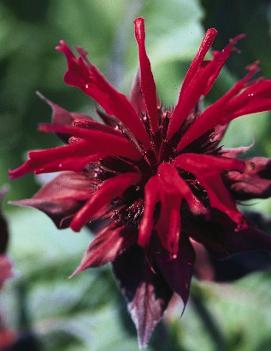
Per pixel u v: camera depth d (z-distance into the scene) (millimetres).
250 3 370
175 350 360
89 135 282
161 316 298
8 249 359
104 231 302
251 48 371
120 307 365
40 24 399
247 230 298
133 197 299
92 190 303
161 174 280
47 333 366
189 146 300
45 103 401
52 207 302
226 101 284
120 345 361
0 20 400
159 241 296
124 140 291
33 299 366
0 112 402
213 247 298
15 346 365
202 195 298
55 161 279
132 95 313
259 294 362
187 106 292
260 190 299
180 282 292
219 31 369
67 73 286
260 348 359
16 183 402
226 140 375
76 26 396
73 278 366
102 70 390
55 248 368
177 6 388
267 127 377
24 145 402
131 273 302
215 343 360
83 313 366
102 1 394
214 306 362
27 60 400
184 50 387
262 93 282
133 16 391
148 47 390
